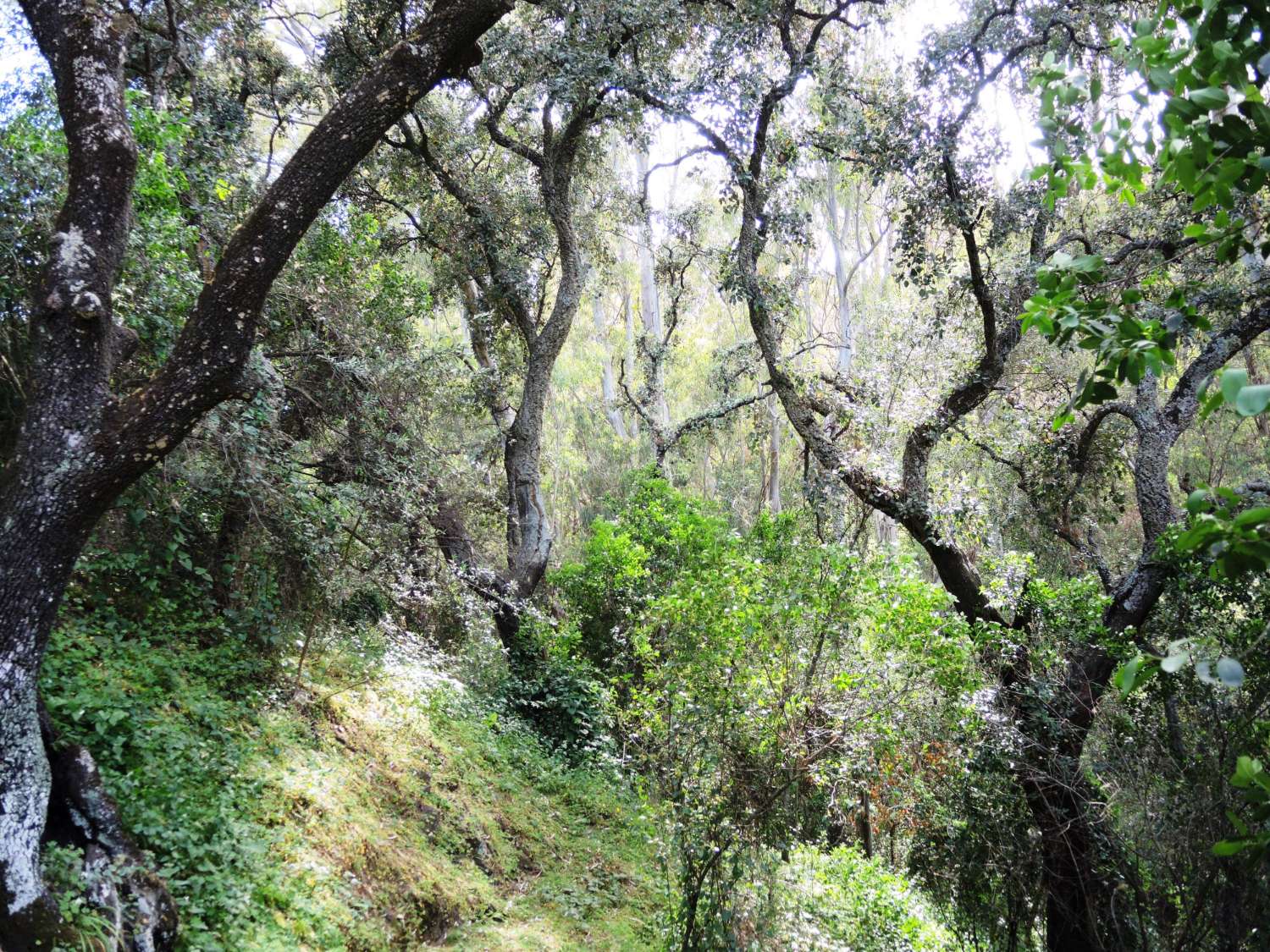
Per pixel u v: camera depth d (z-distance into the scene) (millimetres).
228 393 4152
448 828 7168
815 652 6281
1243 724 6727
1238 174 2184
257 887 4742
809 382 11086
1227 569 1976
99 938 3621
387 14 12242
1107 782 7828
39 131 6051
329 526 7512
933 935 7629
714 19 10797
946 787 7734
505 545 15492
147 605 6375
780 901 6070
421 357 11266
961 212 9195
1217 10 2094
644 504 13945
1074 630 8633
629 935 7023
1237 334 8828
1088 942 7848
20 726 3633
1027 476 12094
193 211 7477
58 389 3809
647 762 6148
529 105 13102
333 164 4375
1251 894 6445
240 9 11617
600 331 30234
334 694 7309
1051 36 9305
